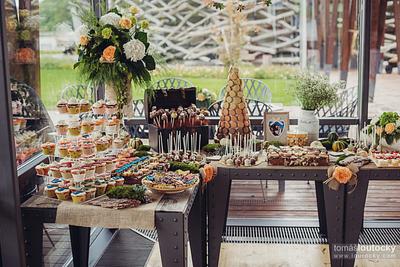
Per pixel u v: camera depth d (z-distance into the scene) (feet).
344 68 17.25
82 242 11.34
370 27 14.99
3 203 8.45
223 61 18.53
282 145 12.39
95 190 8.98
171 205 8.58
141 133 16.40
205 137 12.51
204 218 11.46
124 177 9.79
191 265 12.10
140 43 11.24
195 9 18.31
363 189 10.82
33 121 10.12
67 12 12.26
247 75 18.66
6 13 9.00
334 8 17.10
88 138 10.07
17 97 9.36
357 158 11.15
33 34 10.25
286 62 18.15
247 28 18.47
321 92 12.40
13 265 8.62
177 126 12.08
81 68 11.38
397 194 16.93
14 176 8.40
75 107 9.80
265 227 14.34
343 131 16.52
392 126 11.60
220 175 11.03
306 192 17.33
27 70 9.89
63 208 8.53
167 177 9.51
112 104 11.18
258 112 17.15
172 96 12.53
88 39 11.16
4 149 8.28
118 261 12.28
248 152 11.58
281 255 12.62
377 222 14.62
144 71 11.68
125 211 8.32
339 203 10.85
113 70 11.21
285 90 18.17
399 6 15.85
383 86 16.38
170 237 8.30
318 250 12.89
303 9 17.79
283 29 18.13
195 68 18.61
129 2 18.10
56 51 11.53
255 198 16.75
